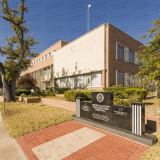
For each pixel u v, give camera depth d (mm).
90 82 19031
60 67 26797
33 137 4938
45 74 36875
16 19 15102
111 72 16516
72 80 23484
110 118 5457
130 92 9219
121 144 4180
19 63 16594
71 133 5242
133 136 4410
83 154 3637
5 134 5371
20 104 13547
